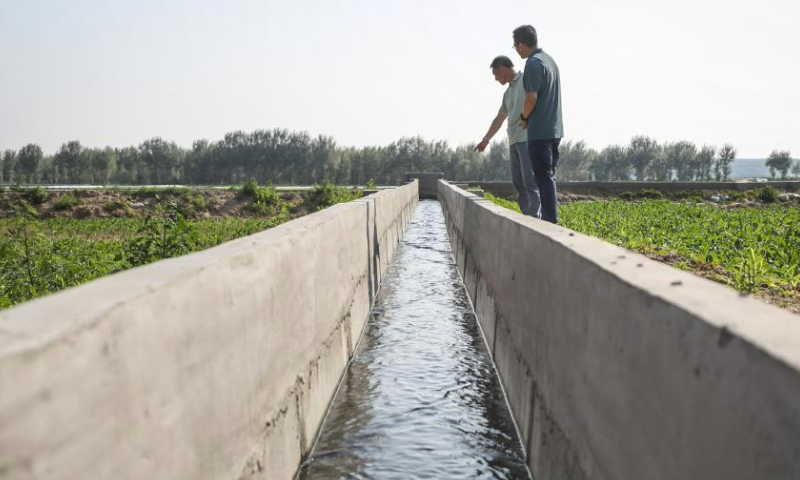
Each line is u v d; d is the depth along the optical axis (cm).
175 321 215
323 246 493
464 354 650
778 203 3506
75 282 791
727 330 149
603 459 244
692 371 166
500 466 410
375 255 932
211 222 2516
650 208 2175
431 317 801
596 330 255
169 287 212
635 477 208
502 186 4009
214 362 251
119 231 2345
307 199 3375
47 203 3070
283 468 354
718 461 151
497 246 616
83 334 159
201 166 10606
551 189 673
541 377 376
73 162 10056
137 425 186
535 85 640
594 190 4219
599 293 251
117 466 173
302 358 410
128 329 182
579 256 284
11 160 9900
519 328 468
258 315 312
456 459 418
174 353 214
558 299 329
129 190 3356
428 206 3080
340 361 569
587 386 268
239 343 283
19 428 133
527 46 671
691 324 167
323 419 476
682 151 12569
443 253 1376
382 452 427
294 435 382
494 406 512
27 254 841
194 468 229
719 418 150
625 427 218
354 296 678
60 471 147
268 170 10531
